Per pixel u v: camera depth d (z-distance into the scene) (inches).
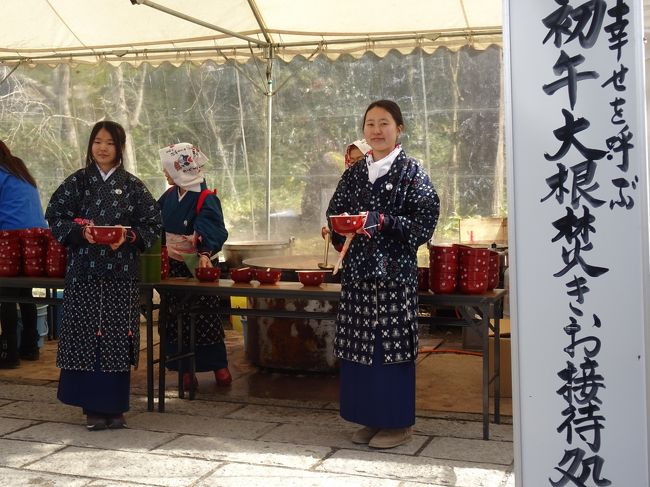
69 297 164.9
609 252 95.3
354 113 284.2
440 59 277.3
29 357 238.2
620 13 94.7
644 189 93.9
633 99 94.3
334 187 287.9
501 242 278.1
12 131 309.6
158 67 290.4
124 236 158.2
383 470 143.8
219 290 174.6
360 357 152.9
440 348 254.2
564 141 96.8
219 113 293.7
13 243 186.4
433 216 151.6
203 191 203.0
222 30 249.4
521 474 98.5
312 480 138.9
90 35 275.0
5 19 264.4
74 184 165.3
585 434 96.3
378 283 151.6
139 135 301.4
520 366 98.3
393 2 242.8
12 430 168.4
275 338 222.1
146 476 141.2
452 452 153.6
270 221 294.5
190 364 194.2
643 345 94.0
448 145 280.7
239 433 166.6
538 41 97.7
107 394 164.7
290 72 286.2
